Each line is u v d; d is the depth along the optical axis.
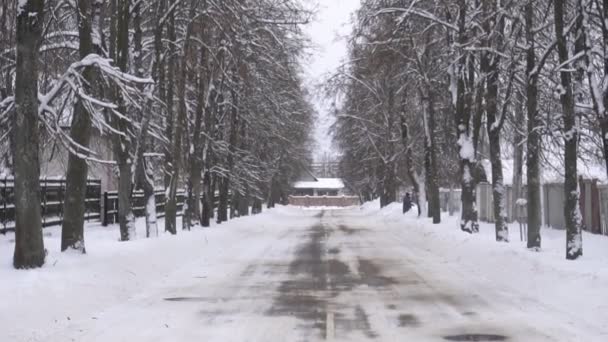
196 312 11.39
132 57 24.86
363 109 48.88
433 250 23.58
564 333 9.47
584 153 28.59
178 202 46.09
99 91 17.05
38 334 9.36
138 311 11.45
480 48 20.52
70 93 14.20
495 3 20.59
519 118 25.59
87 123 15.40
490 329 9.87
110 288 12.96
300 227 40.59
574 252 15.39
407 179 60.09
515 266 15.56
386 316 11.01
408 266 18.61
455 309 11.60
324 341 9.16
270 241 28.64
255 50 29.55
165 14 23.17
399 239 29.75
